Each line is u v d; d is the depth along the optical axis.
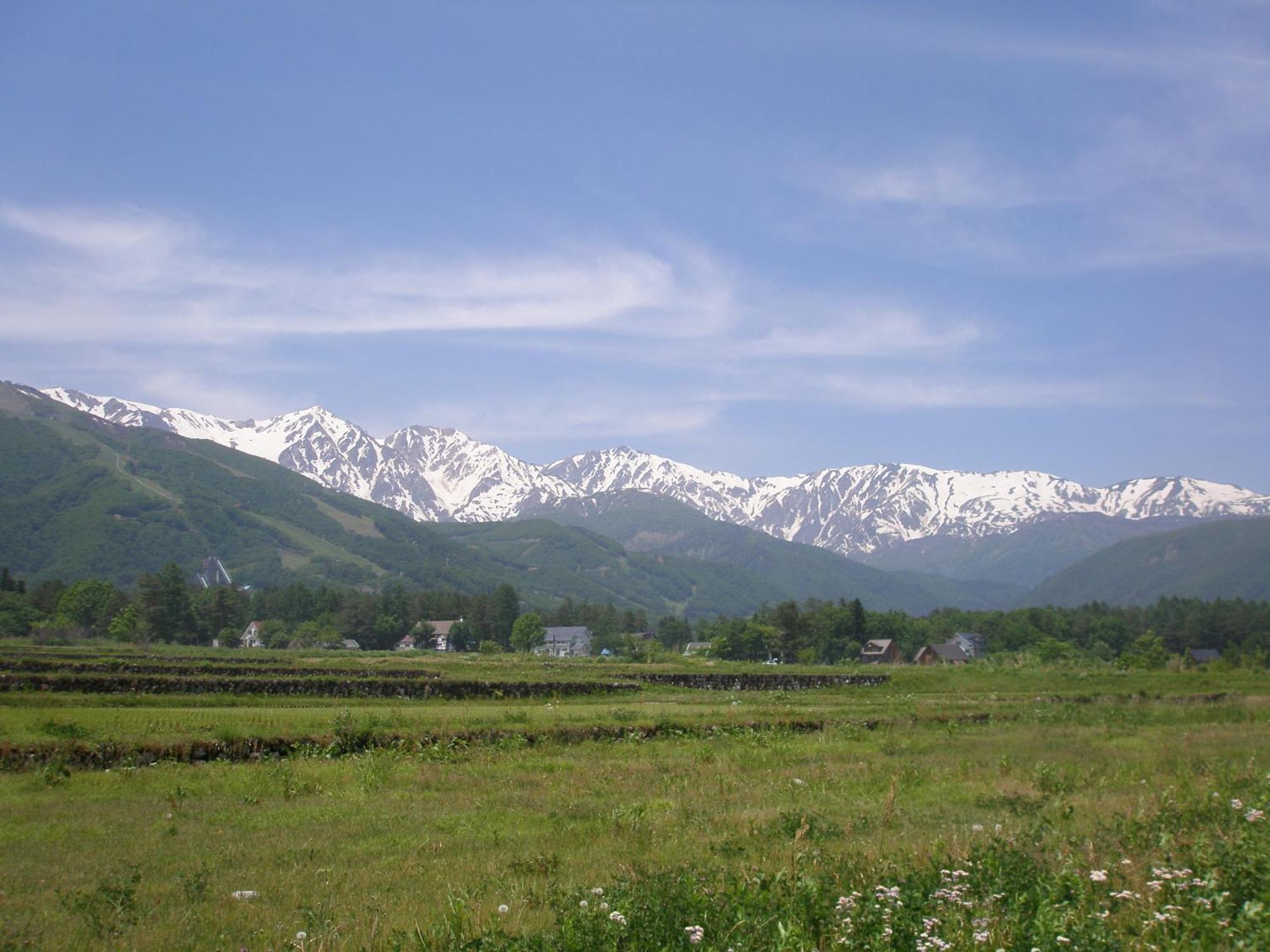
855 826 19.17
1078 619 154.50
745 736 34.97
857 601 144.12
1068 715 45.34
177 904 14.00
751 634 136.88
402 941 11.69
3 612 104.00
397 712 35.78
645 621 189.12
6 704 36.00
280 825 19.66
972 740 35.72
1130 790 23.70
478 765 27.83
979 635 163.25
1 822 19.48
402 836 18.66
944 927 11.20
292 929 12.80
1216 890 12.32
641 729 35.72
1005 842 15.61
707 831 18.91
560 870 15.80
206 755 27.91
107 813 20.48
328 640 131.38
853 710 45.44
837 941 10.86
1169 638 158.00
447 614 174.62
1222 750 31.38
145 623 110.50
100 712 33.31
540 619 164.12
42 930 12.75
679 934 10.98
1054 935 10.69
